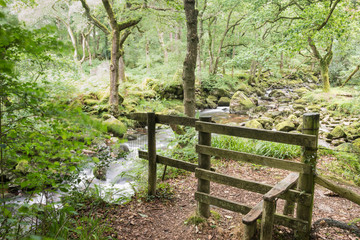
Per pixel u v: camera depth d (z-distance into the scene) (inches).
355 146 257.9
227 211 141.5
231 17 850.1
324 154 233.5
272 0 503.5
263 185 107.8
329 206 145.9
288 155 221.3
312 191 101.7
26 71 130.9
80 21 590.6
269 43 723.4
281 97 792.9
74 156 97.0
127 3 454.6
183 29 758.5
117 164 223.0
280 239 111.5
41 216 95.9
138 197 155.7
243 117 560.7
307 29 440.8
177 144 224.8
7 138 78.8
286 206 119.0
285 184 106.3
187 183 178.4
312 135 94.8
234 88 860.0
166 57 770.8
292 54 486.0
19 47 63.2
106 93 466.9
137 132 352.5
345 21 431.8
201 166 126.7
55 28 63.4
